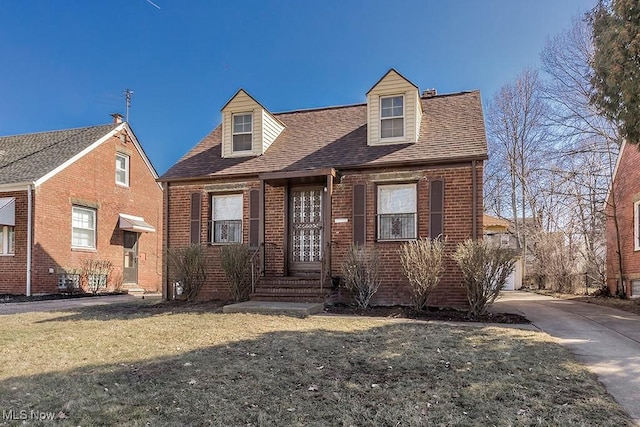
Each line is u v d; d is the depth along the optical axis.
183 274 11.44
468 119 11.69
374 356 5.36
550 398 3.88
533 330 7.29
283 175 10.90
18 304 12.38
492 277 8.99
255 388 4.16
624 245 14.29
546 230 21.67
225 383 4.30
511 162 25.33
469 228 10.07
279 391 4.08
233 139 12.95
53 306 11.64
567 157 18.97
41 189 15.02
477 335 6.68
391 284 10.52
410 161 10.48
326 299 10.15
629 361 5.17
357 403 3.76
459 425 3.31
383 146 11.47
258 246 11.66
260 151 12.59
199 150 13.82
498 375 4.55
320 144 12.41
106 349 5.77
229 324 7.64
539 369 4.77
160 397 3.89
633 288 13.72
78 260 16.41
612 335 6.87
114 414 3.50
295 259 11.71
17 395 3.94
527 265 23.42
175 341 6.25
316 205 11.70
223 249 11.14
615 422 3.37
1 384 4.27
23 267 14.63
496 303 12.37
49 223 15.27
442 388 4.15
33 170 15.62
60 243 15.69
